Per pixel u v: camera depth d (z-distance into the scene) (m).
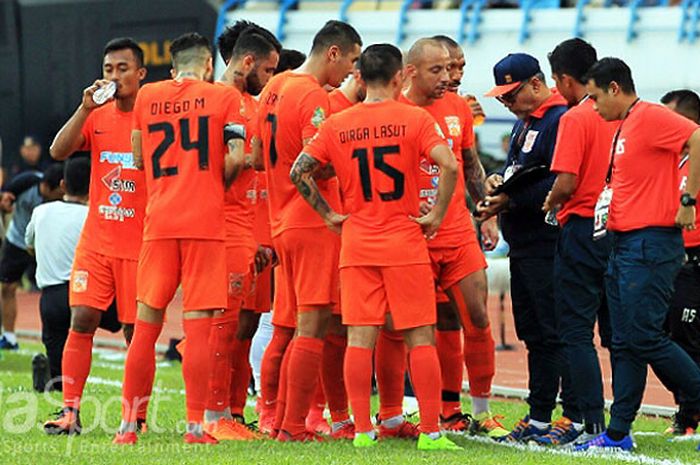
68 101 87.06
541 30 72.12
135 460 27.31
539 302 32.44
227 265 32.41
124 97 32.75
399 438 31.56
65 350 32.88
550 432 32.28
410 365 29.97
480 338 33.44
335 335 32.62
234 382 34.25
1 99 89.19
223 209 30.34
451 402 34.34
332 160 30.20
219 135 30.17
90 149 33.38
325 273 30.92
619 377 30.19
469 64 73.44
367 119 29.86
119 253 32.81
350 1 79.19
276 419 32.25
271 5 83.75
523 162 33.19
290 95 31.36
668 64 68.12
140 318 30.53
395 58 30.08
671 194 29.95
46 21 87.25
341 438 32.31
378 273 29.92
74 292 32.84
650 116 29.86
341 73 32.06
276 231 31.70
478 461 27.36
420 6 78.69
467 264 32.91
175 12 82.81
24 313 79.81
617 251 30.34
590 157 30.95
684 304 35.47
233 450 28.89
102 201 32.94
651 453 29.72
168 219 29.94
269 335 38.31
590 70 30.44
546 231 32.41
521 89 32.91
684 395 31.36
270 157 31.73
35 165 70.75
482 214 32.91
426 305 29.83
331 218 30.28
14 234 56.94
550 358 32.50
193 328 30.09
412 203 30.00
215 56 81.25
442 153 29.53
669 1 71.31
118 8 84.69
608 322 34.38
